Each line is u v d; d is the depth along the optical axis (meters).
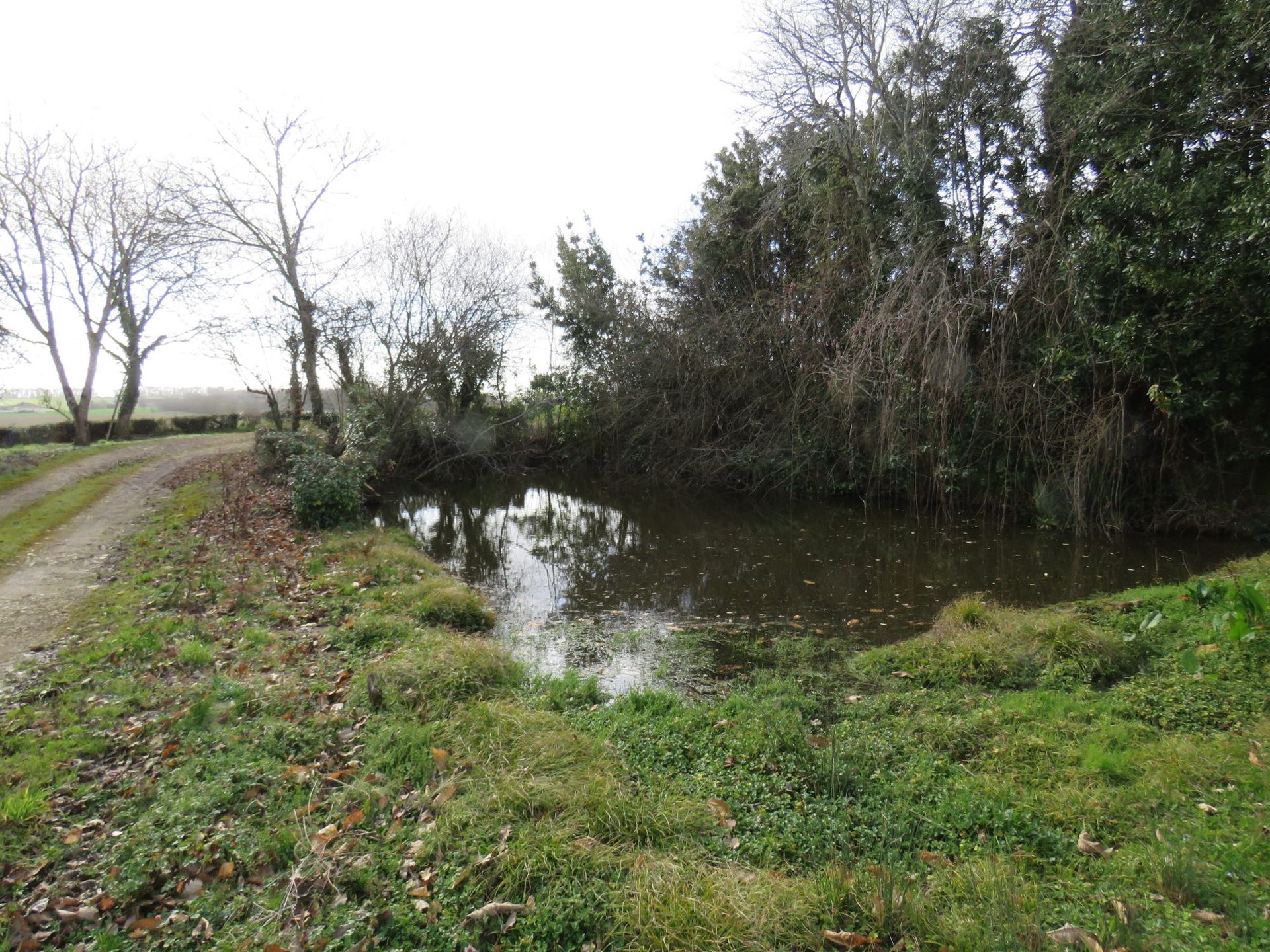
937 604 8.07
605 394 20.03
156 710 4.69
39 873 3.13
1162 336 9.80
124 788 3.78
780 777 3.89
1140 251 9.78
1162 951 2.38
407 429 19.97
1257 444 10.18
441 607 7.02
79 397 30.81
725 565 10.30
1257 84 9.18
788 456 15.74
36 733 4.32
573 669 5.87
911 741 4.28
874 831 3.34
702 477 17.38
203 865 3.16
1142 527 11.23
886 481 14.29
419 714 4.59
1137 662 5.21
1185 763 3.66
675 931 2.59
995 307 11.85
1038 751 4.01
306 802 3.66
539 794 3.51
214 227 21.59
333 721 4.52
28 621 6.63
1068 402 11.30
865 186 14.59
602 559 10.82
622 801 3.45
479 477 20.67
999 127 12.98
